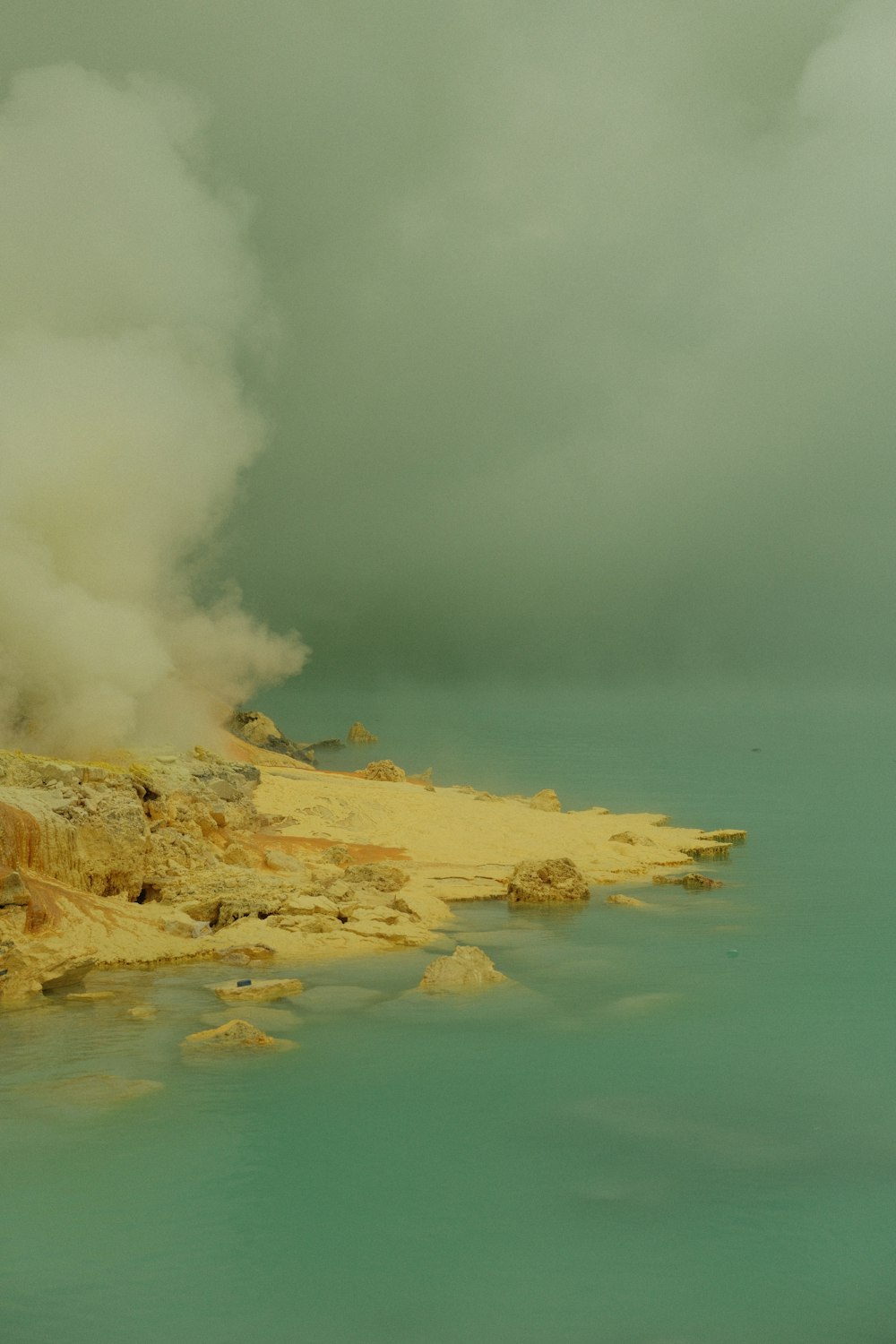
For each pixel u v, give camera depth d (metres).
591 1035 20.23
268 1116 16.53
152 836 30.91
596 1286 12.30
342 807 42.56
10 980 22.09
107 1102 16.89
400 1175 14.77
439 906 29.78
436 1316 11.80
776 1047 19.66
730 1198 14.36
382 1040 19.80
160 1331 11.46
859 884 34.47
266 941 25.80
